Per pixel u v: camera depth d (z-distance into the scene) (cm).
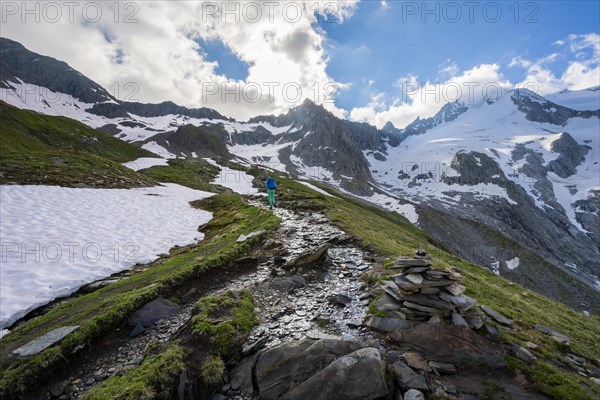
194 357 370
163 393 320
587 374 378
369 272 635
